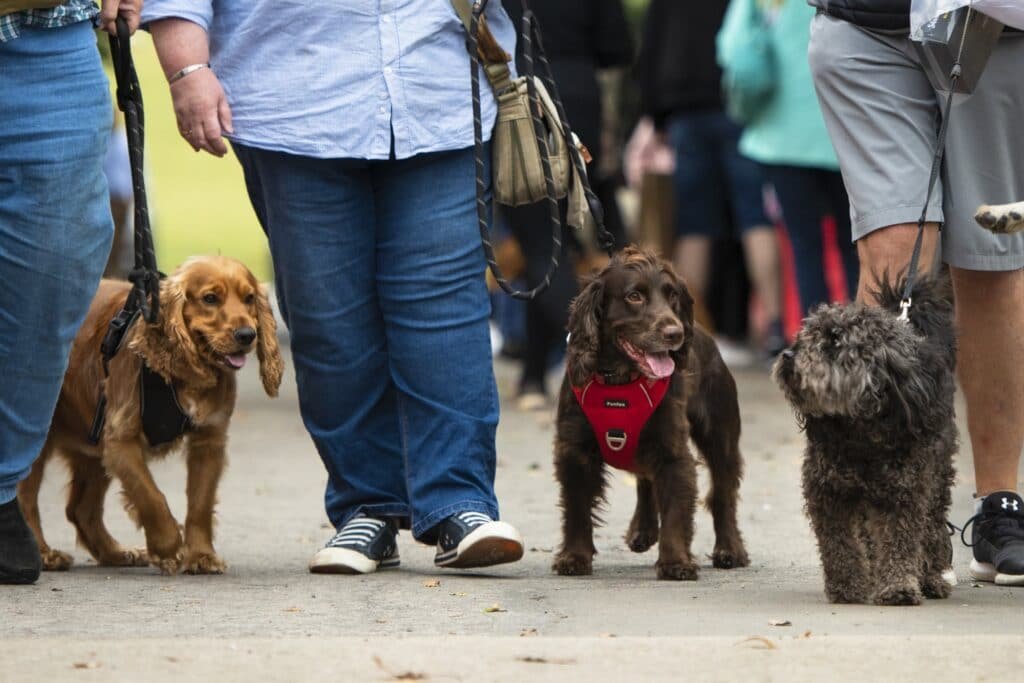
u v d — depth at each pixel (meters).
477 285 10.60
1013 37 9.76
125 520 13.34
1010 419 10.22
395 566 10.89
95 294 10.10
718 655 7.24
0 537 9.84
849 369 8.57
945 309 9.28
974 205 9.96
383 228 10.56
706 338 11.30
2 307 9.52
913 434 8.71
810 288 22.02
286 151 10.25
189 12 10.18
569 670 6.98
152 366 10.40
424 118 10.34
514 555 10.25
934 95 10.01
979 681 6.81
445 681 6.81
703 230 25.70
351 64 10.28
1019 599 9.25
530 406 20.92
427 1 10.43
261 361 11.15
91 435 10.73
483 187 10.38
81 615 8.75
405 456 10.61
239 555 11.45
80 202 9.52
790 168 21.69
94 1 9.67
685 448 10.54
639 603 9.14
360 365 10.63
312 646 7.41
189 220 30.12
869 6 9.89
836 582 9.10
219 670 6.97
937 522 9.27
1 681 6.77
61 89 9.39
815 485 9.05
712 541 12.22
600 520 10.88
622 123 26.89
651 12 25.12
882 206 9.88
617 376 10.41
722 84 24.81
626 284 10.34
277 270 10.62
